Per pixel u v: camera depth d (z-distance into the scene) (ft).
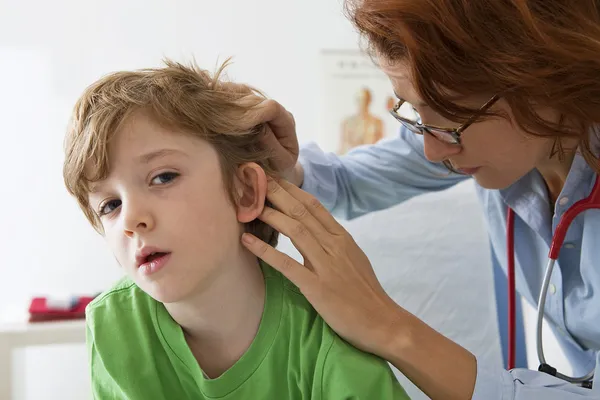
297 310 2.84
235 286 2.76
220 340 2.85
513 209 3.44
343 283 2.75
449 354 2.79
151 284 2.54
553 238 3.04
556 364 4.27
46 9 5.09
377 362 2.74
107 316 2.94
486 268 4.68
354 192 3.96
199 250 2.59
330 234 2.84
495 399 2.72
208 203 2.63
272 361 2.81
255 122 2.87
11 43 5.06
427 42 2.42
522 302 4.51
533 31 2.33
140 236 2.50
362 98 5.67
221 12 5.43
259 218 2.84
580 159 2.93
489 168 2.80
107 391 2.91
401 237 4.63
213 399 2.82
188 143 2.62
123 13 5.24
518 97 2.44
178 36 5.37
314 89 5.64
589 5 2.41
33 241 5.05
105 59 5.22
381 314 2.78
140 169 2.54
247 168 2.83
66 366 5.09
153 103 2.59
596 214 2.96
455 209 4.71
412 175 3.89
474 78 2.43
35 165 5.06
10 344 3.97
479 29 2.36
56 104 5.11
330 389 2.69
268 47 5.54
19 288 5.03
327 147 5.63
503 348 4.64
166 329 2.84
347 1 2.72
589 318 3.10
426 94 2.52
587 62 2.36
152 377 2.85
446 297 4.61
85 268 5.11
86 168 2.55
